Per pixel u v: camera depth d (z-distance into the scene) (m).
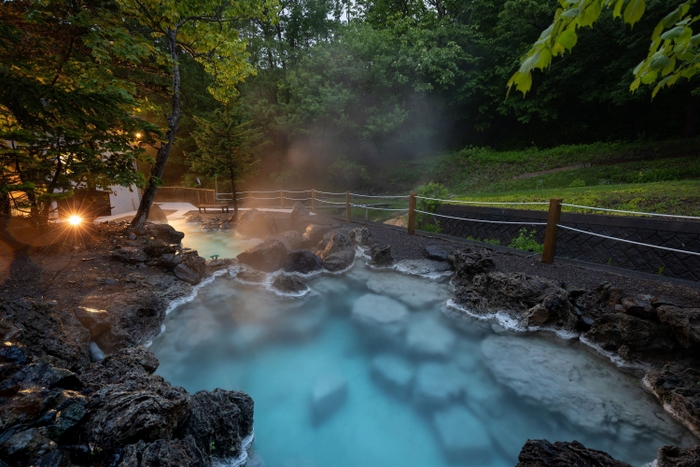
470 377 4.66
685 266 5.46
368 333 5.77
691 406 3.46
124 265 6.63
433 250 8.05
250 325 5.96
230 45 10.57
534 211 7.65
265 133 20.45
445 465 3.41
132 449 2.37
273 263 7.93
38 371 2.69
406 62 17.69
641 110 18.19
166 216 15.47
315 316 6.29
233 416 3.28
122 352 3.87
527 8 16.91
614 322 4.58
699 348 3.90
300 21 23.56
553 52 1.46
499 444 3.63
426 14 20.44
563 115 20.23
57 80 6.52
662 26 1.50
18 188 5.38
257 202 19.20
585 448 2.87
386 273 7.83
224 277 7.73
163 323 5.56
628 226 6.08
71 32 6.15
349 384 4.59
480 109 21.14
